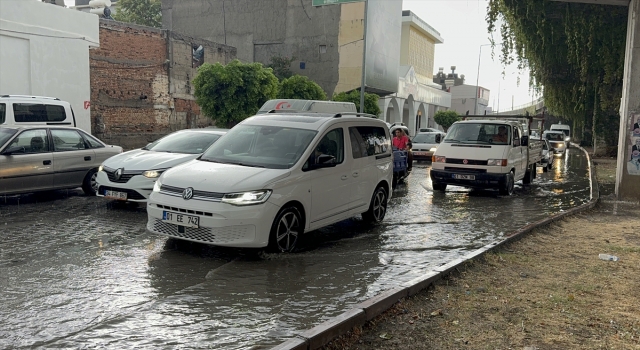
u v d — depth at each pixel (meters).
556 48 24.61
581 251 7.77
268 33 44.09
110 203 10.24
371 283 5.77
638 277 6.39
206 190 6.42
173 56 27.84
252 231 6.35
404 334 4.41
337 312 4.83
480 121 14.66
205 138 10.95
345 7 41.31
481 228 9.22
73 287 5.30
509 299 5.38
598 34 21.92
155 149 10.69
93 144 11.27
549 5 22.03
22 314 4.54
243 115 25.20
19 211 9.26
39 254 6.48
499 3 22.95
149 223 6.85
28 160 9.88
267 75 25.73
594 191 14.62
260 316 4.68
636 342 4.36
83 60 21.00
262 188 6.45
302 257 6.82
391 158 9.65
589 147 41.34
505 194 13.90
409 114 50.81
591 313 5.05
